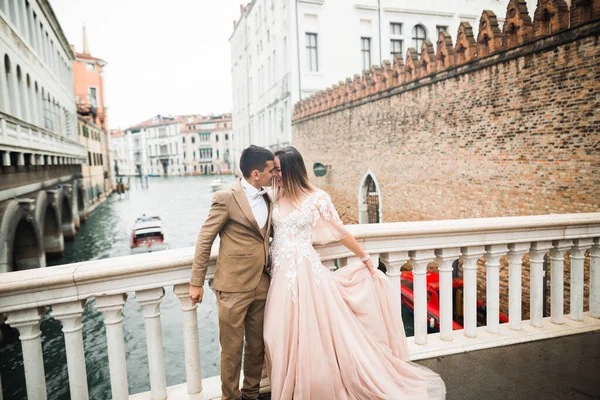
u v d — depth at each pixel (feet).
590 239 12.09
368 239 9.93
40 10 69.82
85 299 8.18
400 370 8.63
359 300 8.61
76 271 7.89
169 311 47.03
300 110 81.05
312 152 76.38
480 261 34.30
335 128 65.57
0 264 36.76
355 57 87.51
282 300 7.98
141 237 79.56
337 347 7.88
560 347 10.75
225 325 7.90
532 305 11.78
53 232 74.43
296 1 83.30
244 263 7.79
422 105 43.37
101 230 101.60
